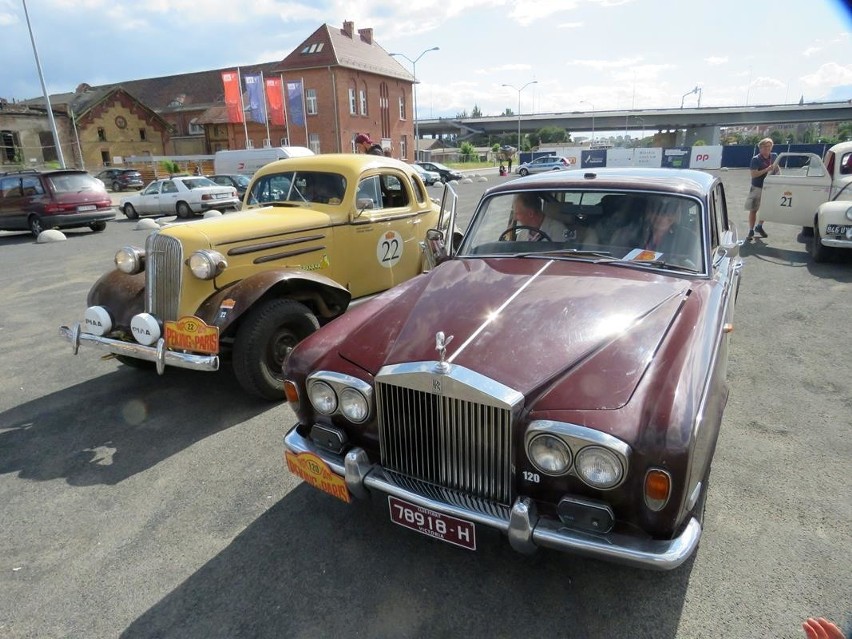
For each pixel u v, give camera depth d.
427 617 2.36
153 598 2.53
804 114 77.00
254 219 4.68
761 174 9.82
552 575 2.55
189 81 57.03
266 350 4.23
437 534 2.36
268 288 4.09
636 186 3.34
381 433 2.47
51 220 14.48
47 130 40.47
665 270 3.05
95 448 3.84
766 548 2.64
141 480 3.44
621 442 1.96
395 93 48.69
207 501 3.21
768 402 4.05
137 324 4.07
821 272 7.64
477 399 2.16
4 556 2.82
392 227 5.72
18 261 11.41
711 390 2.25
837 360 4.75
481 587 2.51
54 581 2.65
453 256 3.69
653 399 2.07
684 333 2.43
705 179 3.61
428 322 2.65
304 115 40.41
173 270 4.17
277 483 3.37
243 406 4.40
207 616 2.41
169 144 48.62
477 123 104.81
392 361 2.43
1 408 4.50
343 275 5.29
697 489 2.12
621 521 2.06
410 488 2.38
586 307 2.63
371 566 2.66
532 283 2.94
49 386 4.92
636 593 2.43
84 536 2.95
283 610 2.43
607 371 2.21
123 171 32.69
